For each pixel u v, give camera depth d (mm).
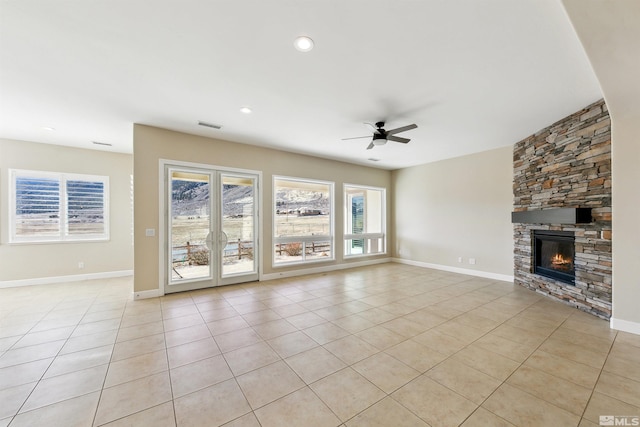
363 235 7039
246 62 2418
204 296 4160
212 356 2383
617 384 1947
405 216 7129
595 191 3211
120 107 3379
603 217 3123
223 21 1903
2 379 2045
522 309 3547
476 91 2928
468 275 5605
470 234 5664
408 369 2174
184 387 1951
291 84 2807
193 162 4441
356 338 2729
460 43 2133
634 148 2783
